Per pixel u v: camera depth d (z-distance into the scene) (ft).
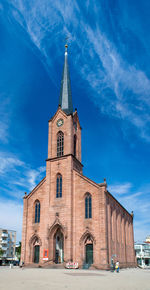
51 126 222.28
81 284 72.18
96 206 176.35
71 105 242.78
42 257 181.16
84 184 186.70
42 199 200.44
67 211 181.47
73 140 215.51
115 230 201.05
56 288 60.90
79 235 175.11
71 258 169.07
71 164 196.54
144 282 84.69
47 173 203.82
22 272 123.24
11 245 514.27
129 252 258.78
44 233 185.68
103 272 140.67
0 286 62.95
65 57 273.75
